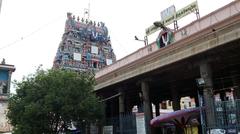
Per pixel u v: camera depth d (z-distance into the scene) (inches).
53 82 1035.3
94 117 1069.1
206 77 793.6
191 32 852.0
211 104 762.2
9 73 1903.3
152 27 1121.4
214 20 792.3
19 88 1082.1
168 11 1050.7
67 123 1048.8
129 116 1041.5
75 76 1075.9
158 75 995.3
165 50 871.7
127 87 1143.0
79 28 2962.6
